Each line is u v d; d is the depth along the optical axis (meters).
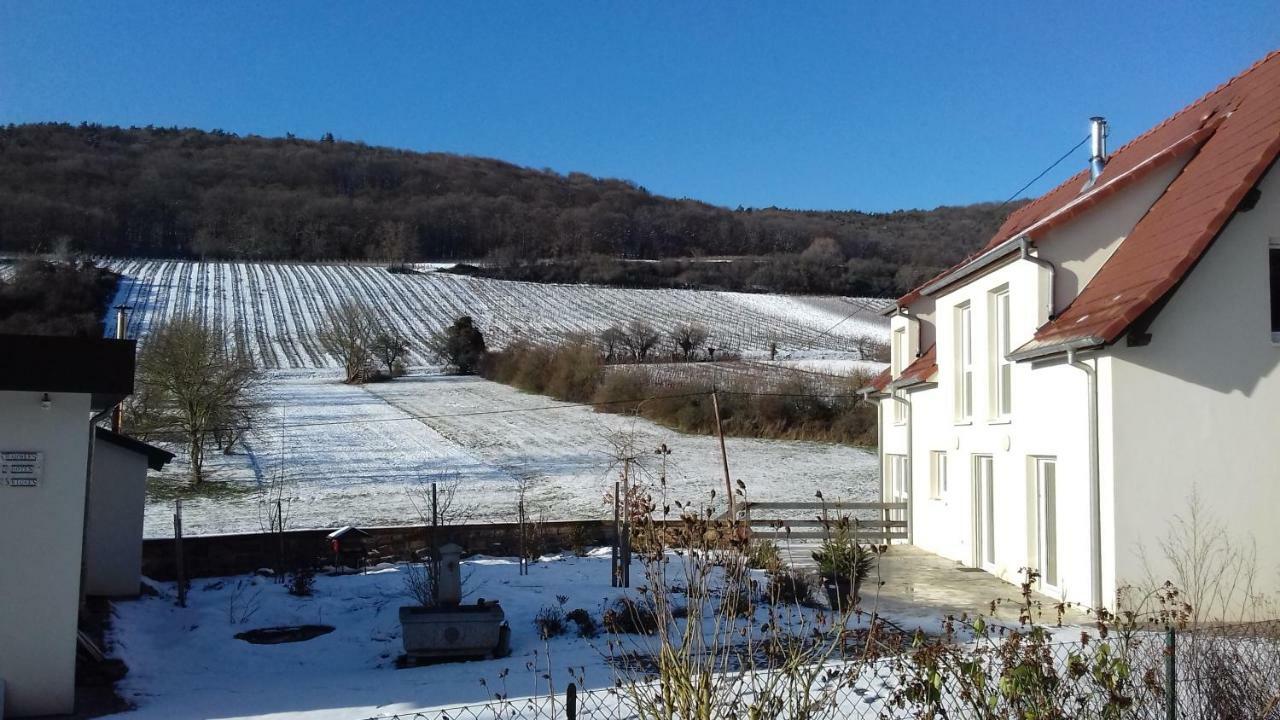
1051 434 12.77
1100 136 17.23
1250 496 11.29
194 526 27.80
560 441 44.44
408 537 19.95
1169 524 11.23
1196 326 11.38
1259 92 12.98
